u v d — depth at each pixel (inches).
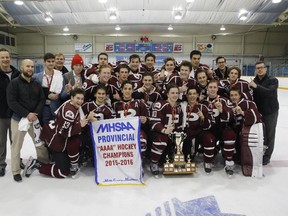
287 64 669.3
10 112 116.6
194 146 130.9
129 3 394.0
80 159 129.6
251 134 118.7
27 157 144.3
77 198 99.3
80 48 722.2
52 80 124.8
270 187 109.8
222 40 714.2
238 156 133.4
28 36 724.0
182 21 473.1
